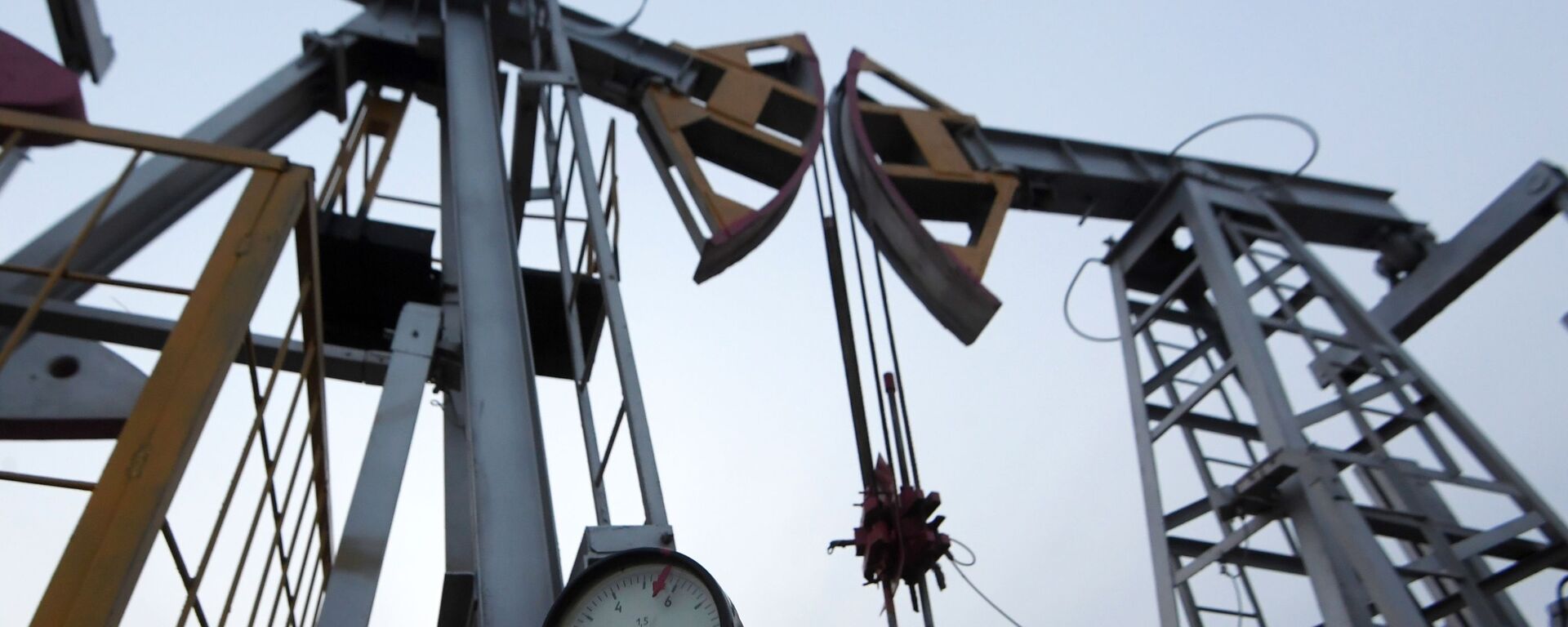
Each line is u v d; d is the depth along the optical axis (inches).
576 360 215.8
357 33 330.6
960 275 348.8
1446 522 345.4
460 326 256.7
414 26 340.2
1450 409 362.9
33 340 213.6
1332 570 316.2
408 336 215.8
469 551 246.1
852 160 392.5
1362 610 311.3
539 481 184.1
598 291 285.4
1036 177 442.3
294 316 175.0
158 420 135.5
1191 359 410.3
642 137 366.3
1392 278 479.2
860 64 420.5
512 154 313.9
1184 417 378.6
